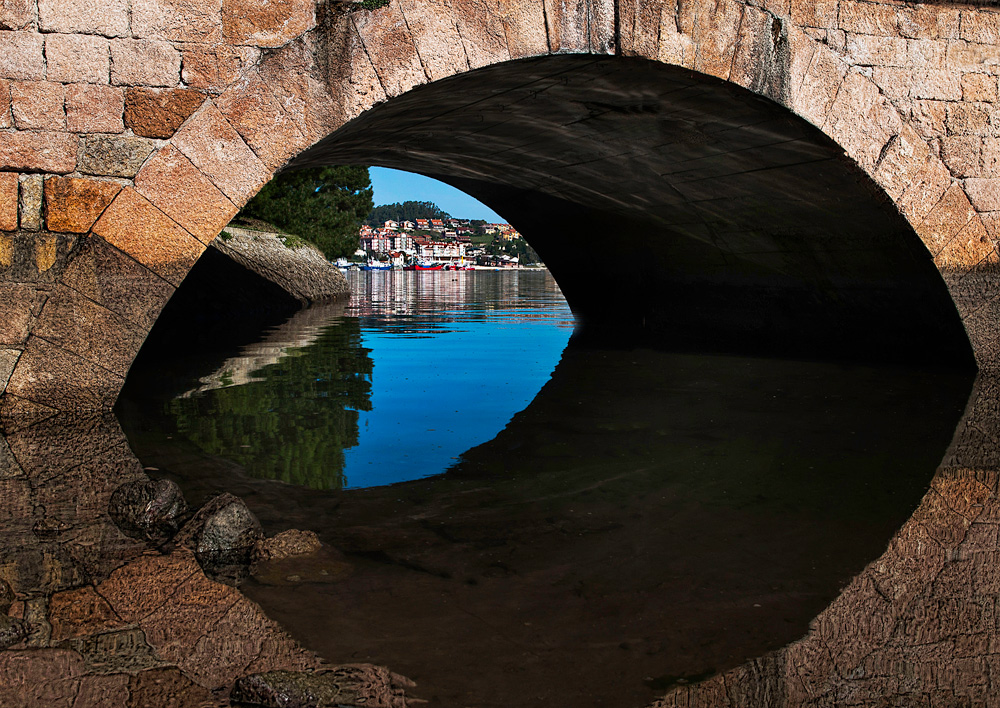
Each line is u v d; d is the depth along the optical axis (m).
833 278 8.65
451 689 2.29
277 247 20.20
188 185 4.53
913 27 6.20
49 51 4.31
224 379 7.60
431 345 10.59
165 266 4.55
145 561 3.11
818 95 5.93
